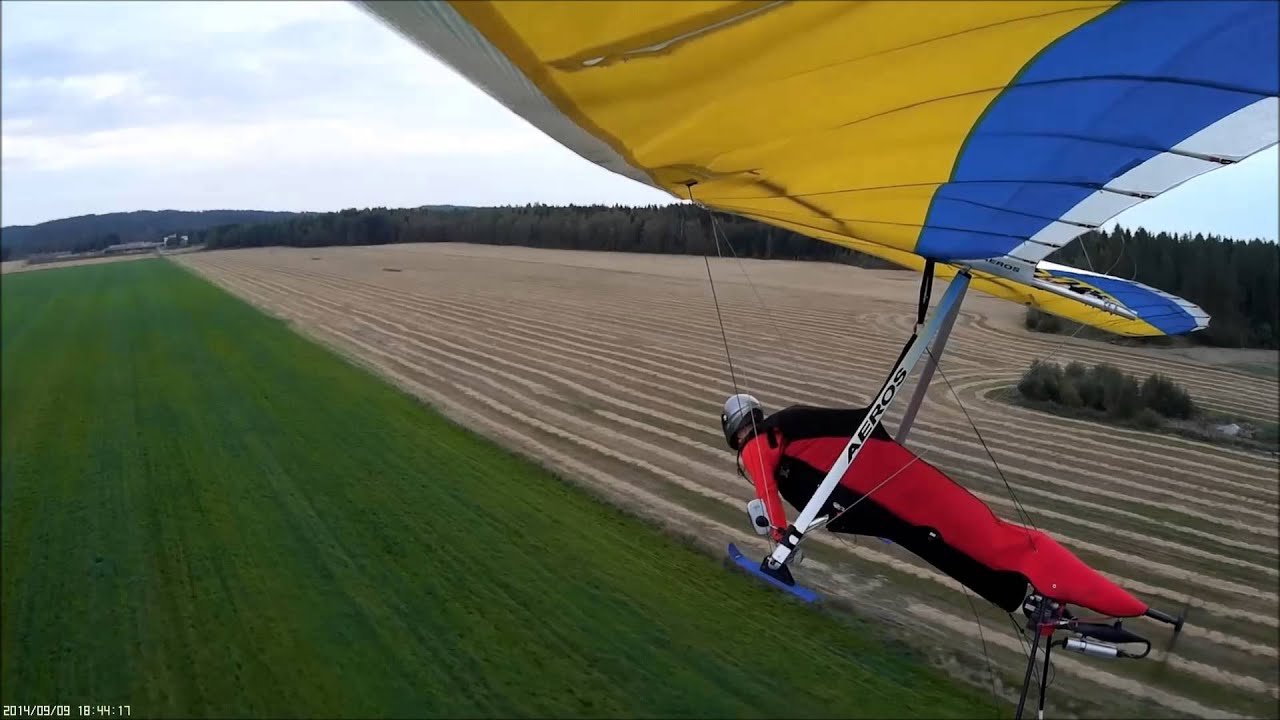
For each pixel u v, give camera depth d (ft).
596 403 41.47
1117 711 15.96
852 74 6.34
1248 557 24.00
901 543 12.41
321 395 42.37
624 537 23.50
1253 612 20.54
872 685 16.14
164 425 36.55
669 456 32.17
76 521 24.49
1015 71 6.34
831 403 42.01
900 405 41.88
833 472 11.99
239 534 23.16
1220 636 19.26
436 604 18.85
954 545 12.14
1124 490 29.60
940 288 90.58
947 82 6.52
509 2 5.05
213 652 16.75
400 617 18.22
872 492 12.37
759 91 6.56
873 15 5.48
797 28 5.57
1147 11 5.43
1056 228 9.62
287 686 15.49
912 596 20.21
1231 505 28.27
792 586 11.60
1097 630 11.72
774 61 6.07
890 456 12.50
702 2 5.15
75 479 28.89
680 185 9.19
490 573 20.57
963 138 7.55
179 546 22.33
